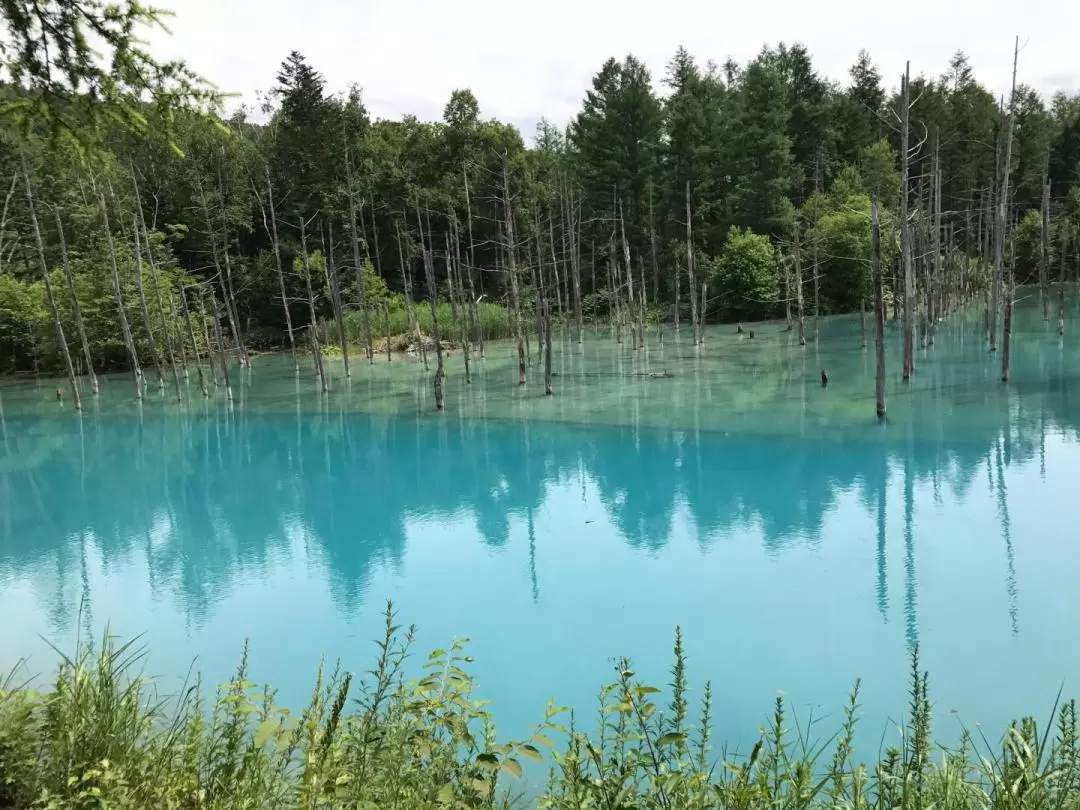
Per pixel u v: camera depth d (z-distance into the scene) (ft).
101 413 93.56
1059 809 12.14
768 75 182.80
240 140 171.01
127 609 35.91
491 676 27.61
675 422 71.10
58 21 17.72
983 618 30.25
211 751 14.23
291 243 172.76
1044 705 24.03
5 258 139.33
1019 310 148.66
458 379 108.17
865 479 50.08
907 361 81.05
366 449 69.87
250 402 98.12
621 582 36.22
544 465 60.39
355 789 11.55
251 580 39.42
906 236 79.10
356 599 36.09
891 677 26.17
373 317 156.56
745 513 45.34
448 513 50.08
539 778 20.71
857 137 213.25
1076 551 36.27
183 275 140.87
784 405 74.84
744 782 11.57
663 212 188.14
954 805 12.71
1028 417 62.95
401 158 206.59
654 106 185.57
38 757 14.47
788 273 143.13
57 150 20.94
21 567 42.70
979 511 42.60
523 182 192.03
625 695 12.51
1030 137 204.33
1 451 75.00
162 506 55.16
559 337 156.76
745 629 30.40
